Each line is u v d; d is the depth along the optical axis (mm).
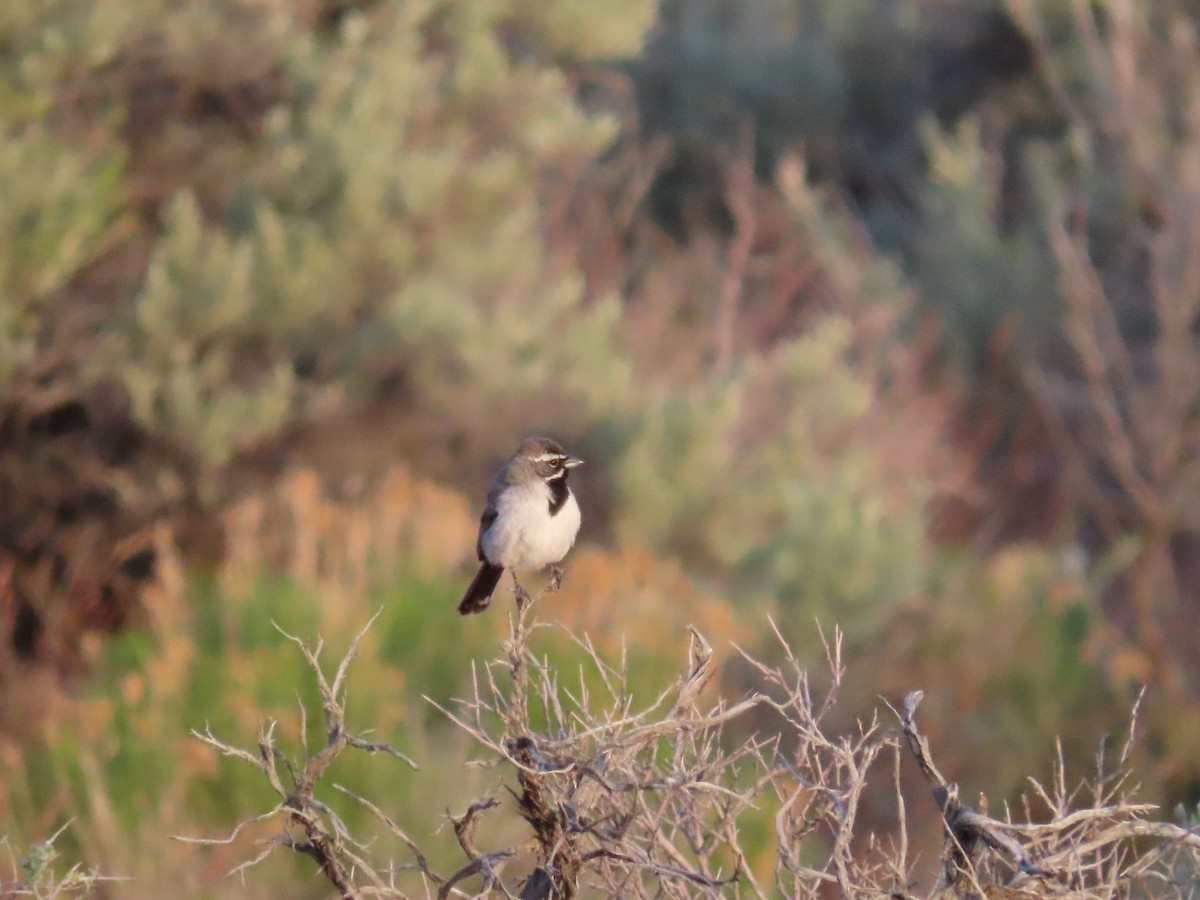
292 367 14961
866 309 19969
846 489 15477
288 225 14867
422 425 15383
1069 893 4703
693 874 4688
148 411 13852
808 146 25500
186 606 12094
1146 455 17766
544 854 5211
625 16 17672
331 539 13055
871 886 4926
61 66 14273
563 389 15773
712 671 5031
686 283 20656
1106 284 20391
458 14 16953
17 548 14281
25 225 13680
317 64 15531
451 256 16016
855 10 26188
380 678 10273
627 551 13539
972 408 20812
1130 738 5598
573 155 17375
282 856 9031
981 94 25234
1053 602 15273
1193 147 18062
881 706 13391
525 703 5230
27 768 10375
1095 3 22578
